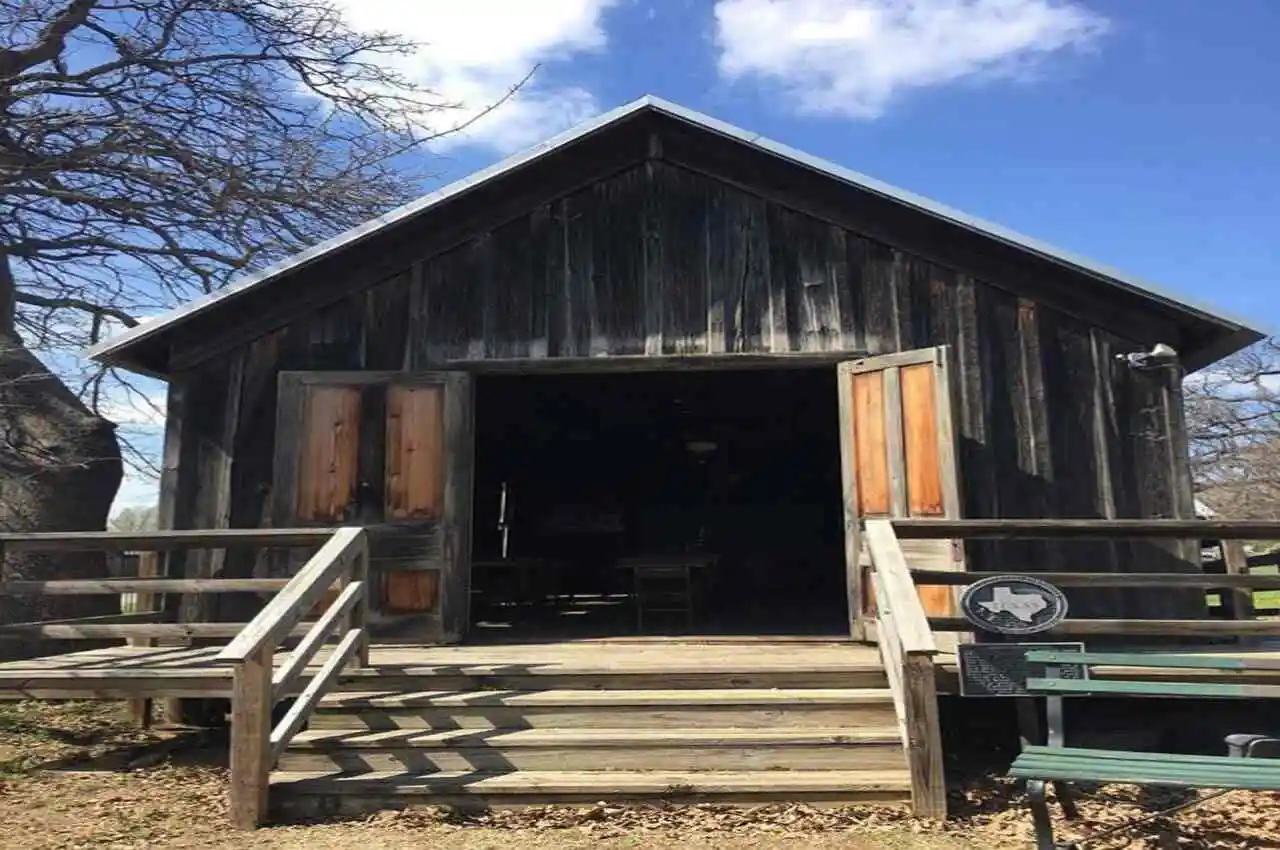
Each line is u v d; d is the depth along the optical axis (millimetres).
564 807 4754
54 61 13203
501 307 7660
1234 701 5875
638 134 7832
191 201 13305
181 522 7531
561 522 14523
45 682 5621
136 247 13367
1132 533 5496
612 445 14430
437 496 7402
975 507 7047
